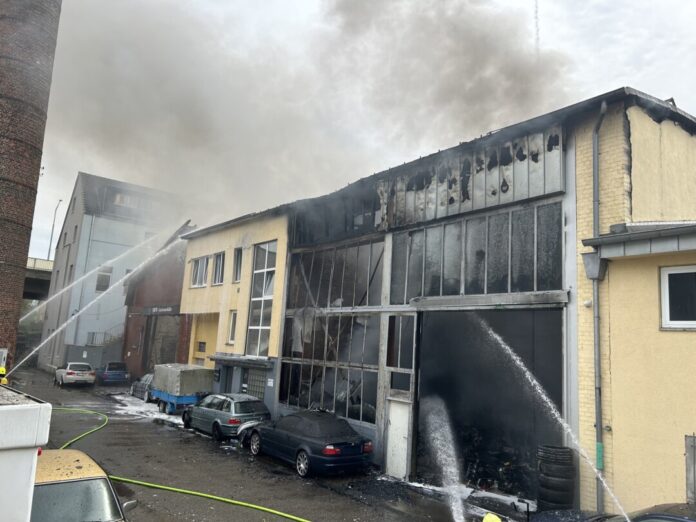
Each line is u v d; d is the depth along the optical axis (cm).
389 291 1432
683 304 817
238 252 2336
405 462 1261
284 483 1141
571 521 674
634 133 988
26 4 1783
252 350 2055
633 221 939
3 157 1697
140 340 3469
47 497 546
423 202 1366
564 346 969
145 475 1145
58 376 3294
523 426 1027
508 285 1109
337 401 1538
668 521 514
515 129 1109
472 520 920
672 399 802
